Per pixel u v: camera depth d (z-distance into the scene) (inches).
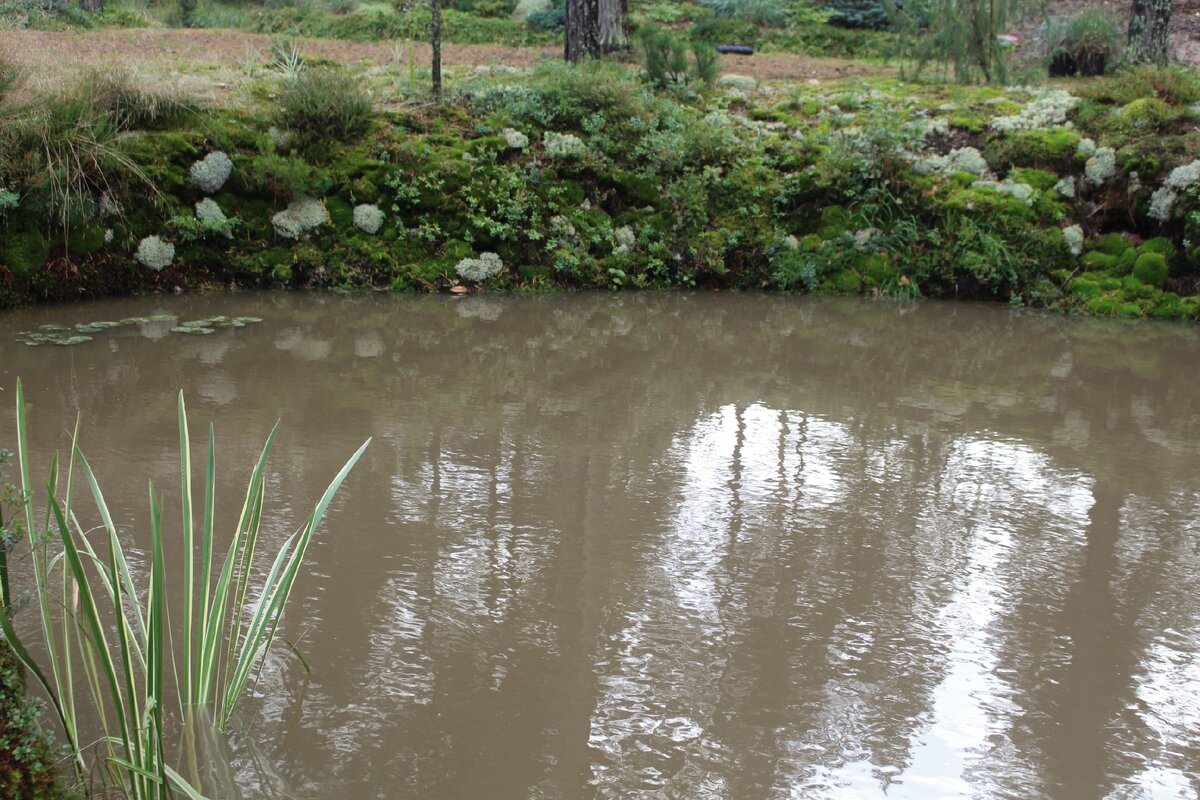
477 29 725.3
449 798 115.5
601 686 139.5
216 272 392.5
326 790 115.4
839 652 150.9
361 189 408.2
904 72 577.9
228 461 214.8
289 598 158.6
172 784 110.6
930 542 190.5
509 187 423.8
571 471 219.3
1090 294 410.9
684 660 146.9
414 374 289.9
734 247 437.4
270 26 745.0
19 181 350.6
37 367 278.2
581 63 502.3
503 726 129.4
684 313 386.9
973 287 425.7
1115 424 265.4
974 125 461.1
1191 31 654.5
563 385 285.4
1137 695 143.0
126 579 114.4
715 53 524.4
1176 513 207.8
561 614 158.4
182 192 387.2
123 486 198.1
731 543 186.5
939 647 153.7
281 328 336.2
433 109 448.5
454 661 143.8
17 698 111.2
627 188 438.9
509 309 382.3
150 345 306.3
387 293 400.5
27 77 375.2
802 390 289.4
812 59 660.1
